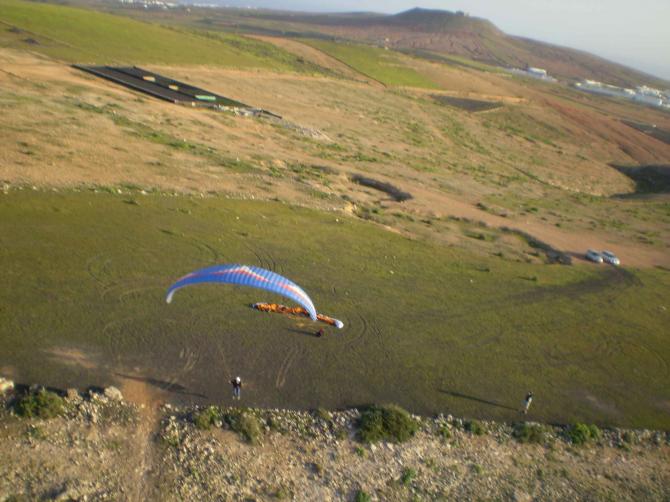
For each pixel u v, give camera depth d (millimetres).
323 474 22609
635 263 56250
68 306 29828
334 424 25000
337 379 28281
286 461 22812
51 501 19172
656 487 25422
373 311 35719
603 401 30734
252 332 30844
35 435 21250
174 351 27953
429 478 23531
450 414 27250
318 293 36750
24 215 38969
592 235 64500
